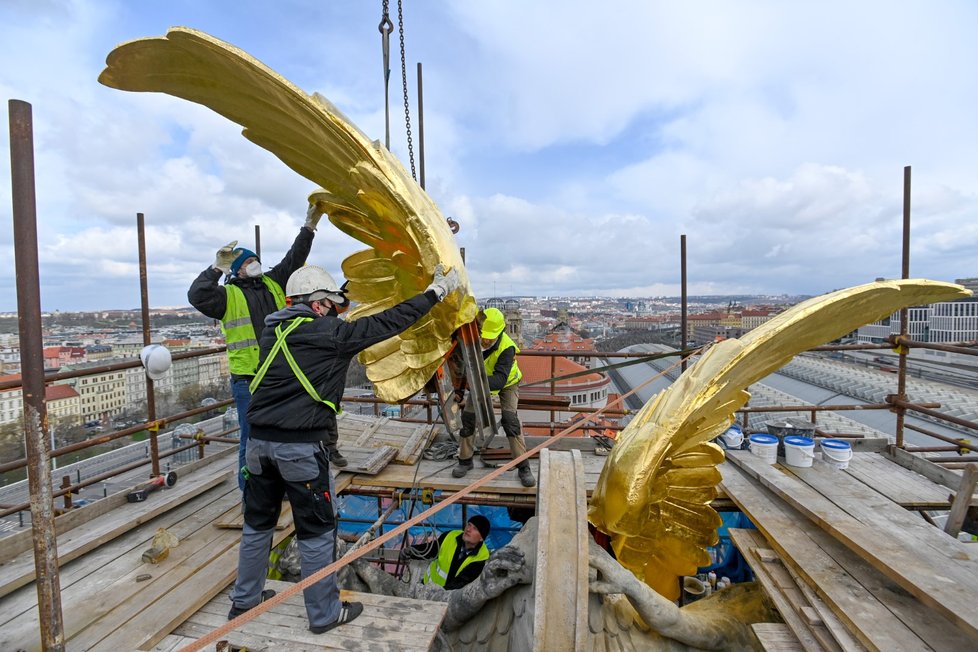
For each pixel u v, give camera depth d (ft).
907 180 20.02
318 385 8.97
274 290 15.15
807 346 11.91
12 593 11.35
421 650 8.72
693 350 16.69
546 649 8.20
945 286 11.17
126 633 9.91
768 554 13.41
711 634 11.44
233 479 18.35
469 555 17.47
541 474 10.57
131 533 14.21
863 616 10.16
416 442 20.80
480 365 14.56
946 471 16.92
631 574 10.64
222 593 11.73
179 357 18.37
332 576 9.21
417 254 12.64
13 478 67.26
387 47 14.97
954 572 10.68
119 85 11.39
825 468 18.37
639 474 10.43
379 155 11.62
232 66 10.61
